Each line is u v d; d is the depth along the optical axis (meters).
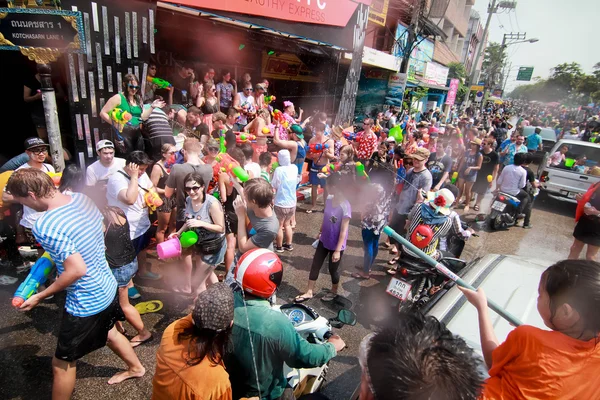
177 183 4.10
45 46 4.36
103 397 2.83
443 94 26.09
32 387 2.85
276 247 5.66
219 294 1.65
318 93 13.34
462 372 1.06
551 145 16.58
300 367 1.96
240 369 1.89
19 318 3.58
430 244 3.77
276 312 1.93
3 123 6.23
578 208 5.32
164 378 1.66
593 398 1.32
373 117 16.48
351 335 3.86
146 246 4.30
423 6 15.95
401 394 1.01
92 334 2.43
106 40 4.95
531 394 1.32
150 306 3.96
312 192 7.76
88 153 5.11
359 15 11.18
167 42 8.98
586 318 1.31
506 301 2.68
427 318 1.31
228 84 9.25
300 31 9.20
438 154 7.97
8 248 4.38
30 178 2.08
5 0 4.57
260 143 6.70
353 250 6.08
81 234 2.25
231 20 7.44
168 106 6.95
